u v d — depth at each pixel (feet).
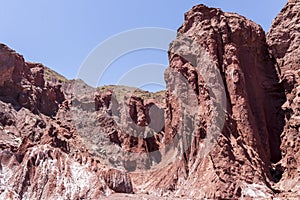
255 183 122.52
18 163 130.72
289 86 158.71
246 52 164.55
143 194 131.75
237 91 148.66
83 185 124.67
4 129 158.61
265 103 161.17
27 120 169.89
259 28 174.40
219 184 120.78
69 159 136.46
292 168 135.03
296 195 116.47
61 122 190.19
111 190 126.31
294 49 168.55
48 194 118.52
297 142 139.54
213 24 163.53
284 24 175.32
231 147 133.80
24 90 189.78
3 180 120.67
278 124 156.35
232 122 141.90
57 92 219.82
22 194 117.50
